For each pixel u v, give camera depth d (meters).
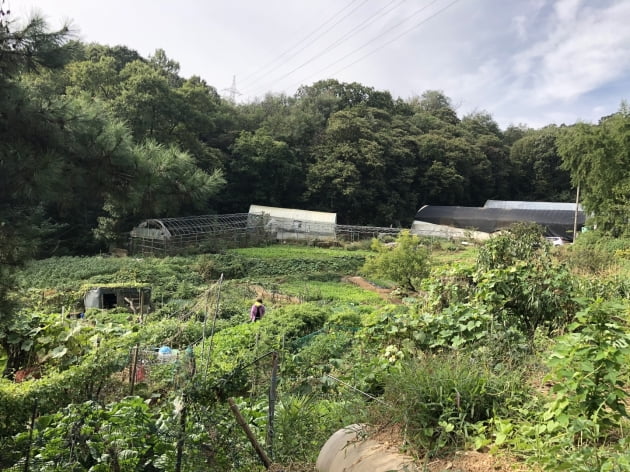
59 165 5.42
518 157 75.88
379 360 6.13
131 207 6.54
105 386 7.73
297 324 14.81
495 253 9.04
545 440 3.59
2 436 5.17
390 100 79.56
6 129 5.36
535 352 6.19
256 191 55.12
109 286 21.31
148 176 6.26
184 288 24.28
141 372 8.98
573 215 51.38
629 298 9.65
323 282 30.52
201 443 4.94
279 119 64.62
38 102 5.54
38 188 5.39
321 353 10.40
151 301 21.98
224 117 58.41
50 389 5.97
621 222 25.61
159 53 59.62
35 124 5.40
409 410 3.96
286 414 5.49
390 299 22.59
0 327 6.30
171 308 19.73
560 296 7.77
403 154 62.75
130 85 41.84
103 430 5.00
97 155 5.90
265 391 7.39
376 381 5.75
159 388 8.41
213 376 5.96
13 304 5.73
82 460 4.88
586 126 29.05
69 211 7.12
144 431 5.07
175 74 61.03
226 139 57.38
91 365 7.06
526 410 3.96
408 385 4.13
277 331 14.09
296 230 49.00
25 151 5.33
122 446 4.87
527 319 7.84
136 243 39.25
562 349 3.85
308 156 60.78
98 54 51.69
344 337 11.81
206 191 6.88
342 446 4.12
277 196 57.31
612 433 3.63
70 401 6.26
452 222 56.72
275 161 55.38
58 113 5.57
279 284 28.34
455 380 4.21
